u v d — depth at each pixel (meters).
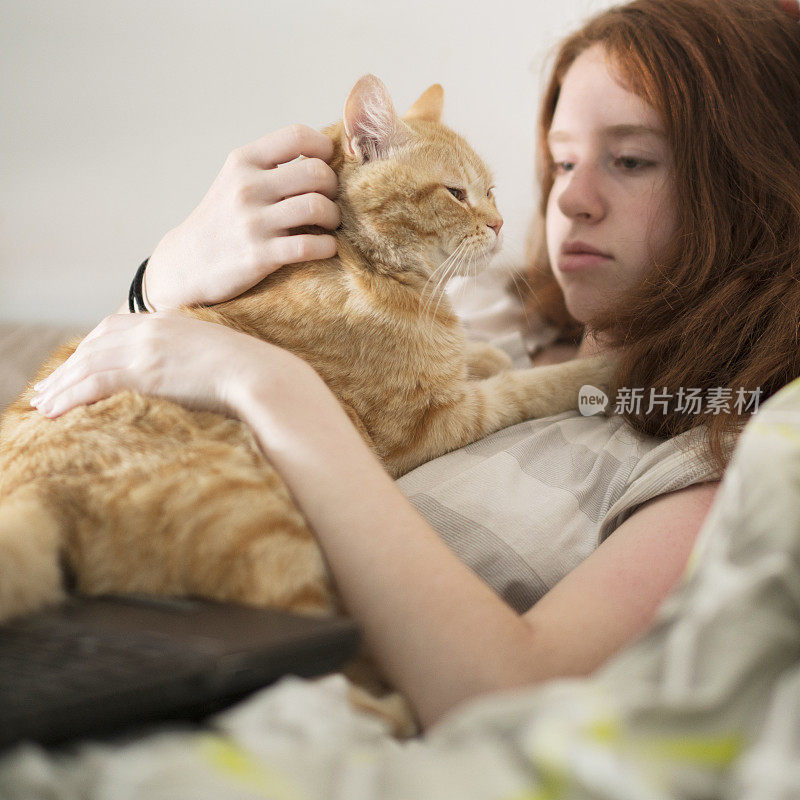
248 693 0.52
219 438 0.83
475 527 0.93
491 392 1.30
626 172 1.29
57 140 2.13
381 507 0.75
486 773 0.36
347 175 1.27
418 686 0.65
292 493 0.78
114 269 2.16
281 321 1.17
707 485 0.88
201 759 0.39
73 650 0.54
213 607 0.67
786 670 0.39
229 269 1.13
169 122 2.08
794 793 0.31
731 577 0.44
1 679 0.48
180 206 2.10
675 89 1.22
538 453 1.05
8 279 2.22
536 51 1.82
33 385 1.17
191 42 2.03
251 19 1.99
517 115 1.85
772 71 1.25
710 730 0.36
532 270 1.75
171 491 0.78
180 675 0.49
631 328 1.21
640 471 0.95
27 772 0.38
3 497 0.83
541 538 0.92
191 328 0.94
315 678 0.57
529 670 0.64
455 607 0.68
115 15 2.06
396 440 1.20
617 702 0.37
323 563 0.74
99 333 0.98
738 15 1.29
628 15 1.36
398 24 1.91
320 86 1.99
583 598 0.75
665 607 0.48
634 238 1.28
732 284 1.13
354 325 1.19
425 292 1.31
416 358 1.22
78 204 2.15
